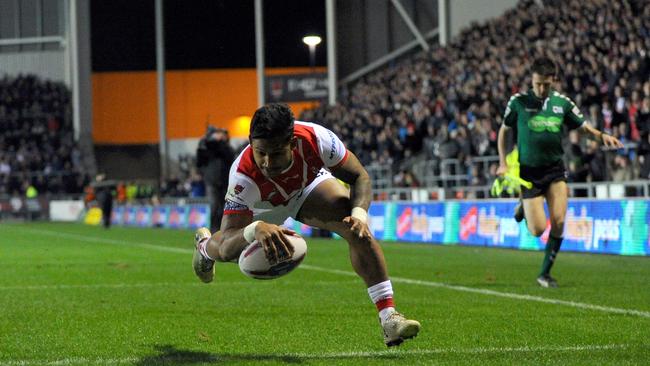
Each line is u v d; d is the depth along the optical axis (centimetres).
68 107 5319
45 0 5547
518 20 2812
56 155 5012
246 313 889
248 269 571
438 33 3881
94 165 5066
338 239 2642
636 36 2134
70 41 5372
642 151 1861
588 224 1716
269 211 638
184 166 4981
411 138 2808
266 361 610
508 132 1112
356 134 3139
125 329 780
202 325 804
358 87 3731
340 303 970
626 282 1164
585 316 834
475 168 2330
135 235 3023
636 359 601
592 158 1972
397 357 625
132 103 5200
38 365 602
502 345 673
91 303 986
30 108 5297
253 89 5134
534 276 1267
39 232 3347
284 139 574
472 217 2078
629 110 1952
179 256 1866
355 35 4153
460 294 1041
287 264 563
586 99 2133
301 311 902
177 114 5153
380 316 616
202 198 3709
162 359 623
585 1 2516
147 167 5288
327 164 621
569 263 1491
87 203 4594
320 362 605
